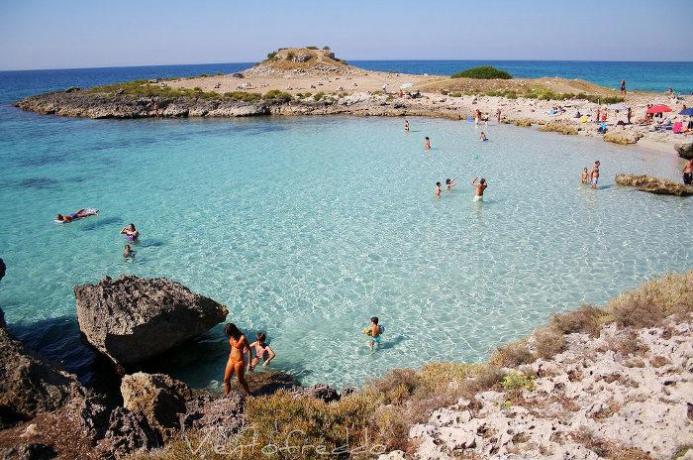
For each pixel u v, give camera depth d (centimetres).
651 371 923
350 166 3953
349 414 1034
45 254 2338
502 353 1277
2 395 1173
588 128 5062
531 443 795
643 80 15600
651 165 3697
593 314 1344
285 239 2450
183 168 4044
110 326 1398
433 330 1628
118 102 7456
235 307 1811
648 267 2022
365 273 2056
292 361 1493
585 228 2488
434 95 7819
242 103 7312
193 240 2472
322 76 11112
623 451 738
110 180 3697
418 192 3186
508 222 2605
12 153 4716
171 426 1073
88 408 1074
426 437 883
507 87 8244
